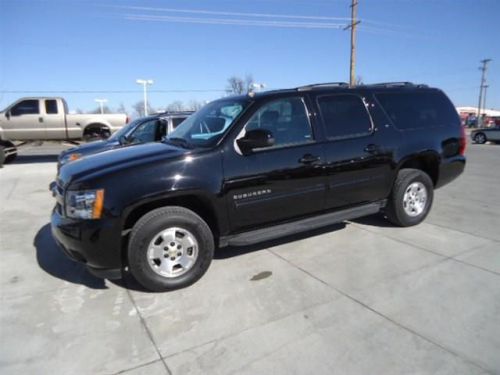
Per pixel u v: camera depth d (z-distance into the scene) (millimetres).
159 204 3576
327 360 2518
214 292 3498
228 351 2654
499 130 21891
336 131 4328
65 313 3223
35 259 4434
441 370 2385
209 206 3645
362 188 4555
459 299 3225
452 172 5293
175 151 3676
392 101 4852
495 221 5379
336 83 4770
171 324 3012
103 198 3258
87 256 3316
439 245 4445
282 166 3918
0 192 8453
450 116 5312
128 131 8734
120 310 3248
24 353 2695
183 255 3574
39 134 14430
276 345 2697
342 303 3227
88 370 2508
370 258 4133
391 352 2572
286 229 4098
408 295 3318
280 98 4055
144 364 2555
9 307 3338
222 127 3875
